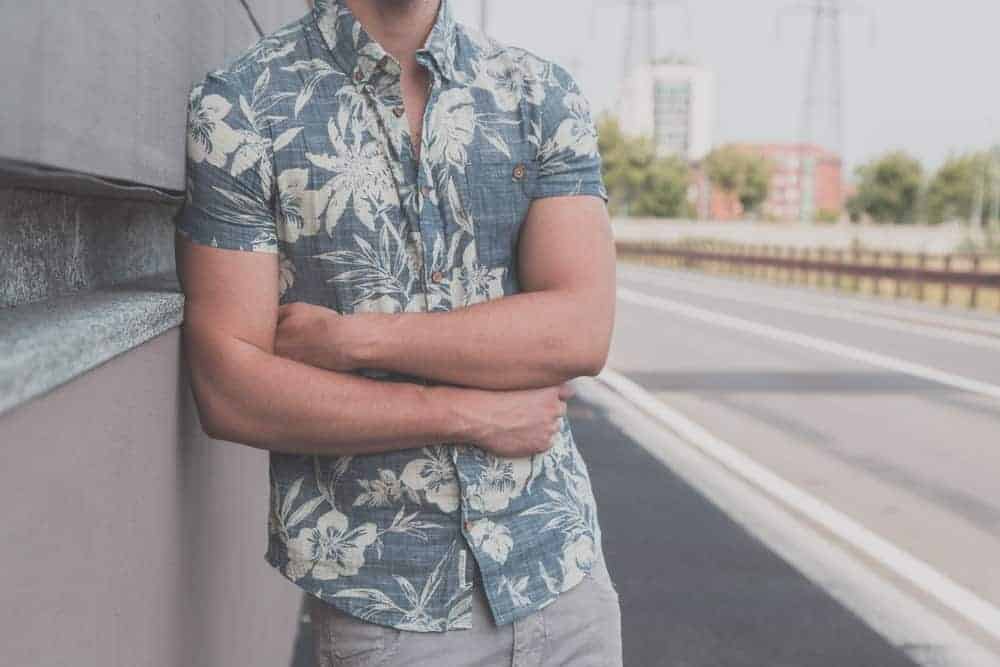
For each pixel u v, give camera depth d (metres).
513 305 1.66
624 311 21.17
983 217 88.31
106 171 1.22
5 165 0.92
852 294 26.64
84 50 1.13
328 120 1.61
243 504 2.55
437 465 1.64
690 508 6.22
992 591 4.92
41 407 1.00
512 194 1.69
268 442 1.62
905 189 89.12
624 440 8.26
